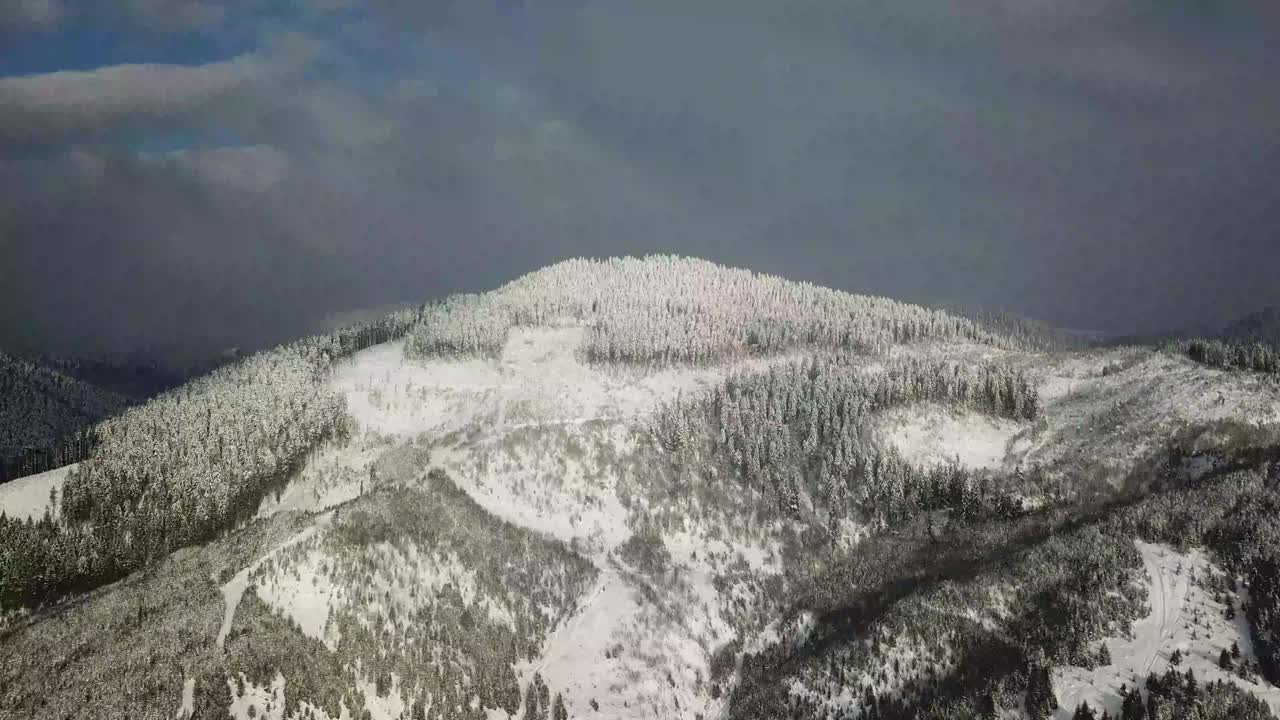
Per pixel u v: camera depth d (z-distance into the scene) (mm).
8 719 113438
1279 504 136000
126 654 121500
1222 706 105625
